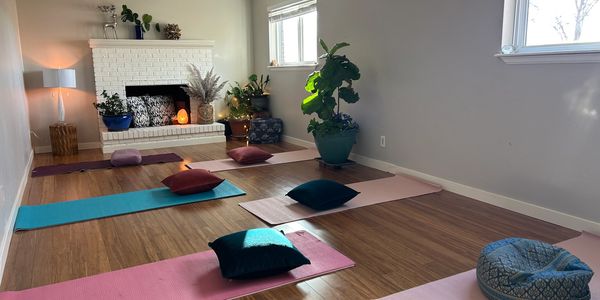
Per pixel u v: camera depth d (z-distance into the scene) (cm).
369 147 496
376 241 281
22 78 562
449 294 214
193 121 696
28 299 214
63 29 616
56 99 618
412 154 437
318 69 566
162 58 662
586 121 287
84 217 332
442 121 397
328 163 493
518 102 328
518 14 328
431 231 297
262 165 508
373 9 463
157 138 632
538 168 320
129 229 309
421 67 412
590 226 290
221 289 220
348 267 245
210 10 710
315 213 335
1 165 294
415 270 241
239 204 362
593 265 242
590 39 290
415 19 412
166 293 217
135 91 681
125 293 218
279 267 229
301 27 615
